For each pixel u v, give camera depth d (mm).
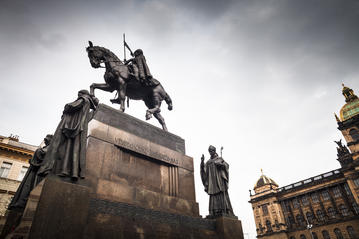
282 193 61969
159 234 6316
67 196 4738
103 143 6977
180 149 9539
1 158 27453
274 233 57844
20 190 6418
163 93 11234
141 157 7934
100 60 9867
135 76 10133
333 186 54688
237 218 8734
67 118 6012
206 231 7715
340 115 59719
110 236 5305
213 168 9719
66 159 5320
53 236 4223
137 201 6738
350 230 48750
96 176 6270
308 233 53969
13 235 4191
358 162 48094
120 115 8133
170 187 8250
